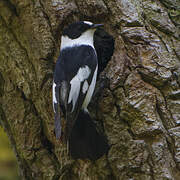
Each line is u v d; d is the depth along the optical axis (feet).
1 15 38.24
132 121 32.58
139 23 35.60
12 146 39.73
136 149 31.76
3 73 38.81
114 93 33.71
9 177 48.80
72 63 33.96
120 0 36.22
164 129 32.24
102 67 37.99
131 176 31.78
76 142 32.42
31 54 37.06
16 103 38.06
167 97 33.37
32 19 36.83
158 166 31.07
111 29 36.47
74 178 34.88
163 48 35.04
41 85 36.11
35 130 37.29
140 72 33.60
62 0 36.45
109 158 32.60
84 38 35.73
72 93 32.99
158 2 38.11
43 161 36.70
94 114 34.22
